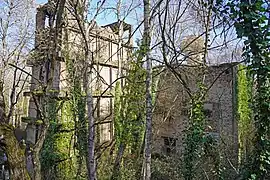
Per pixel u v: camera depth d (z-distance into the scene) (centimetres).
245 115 1525
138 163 1262
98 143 1264
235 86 1554
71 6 826
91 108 891
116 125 1208
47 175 1138
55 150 1195
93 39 1245
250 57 536
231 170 1116
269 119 592
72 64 1166
